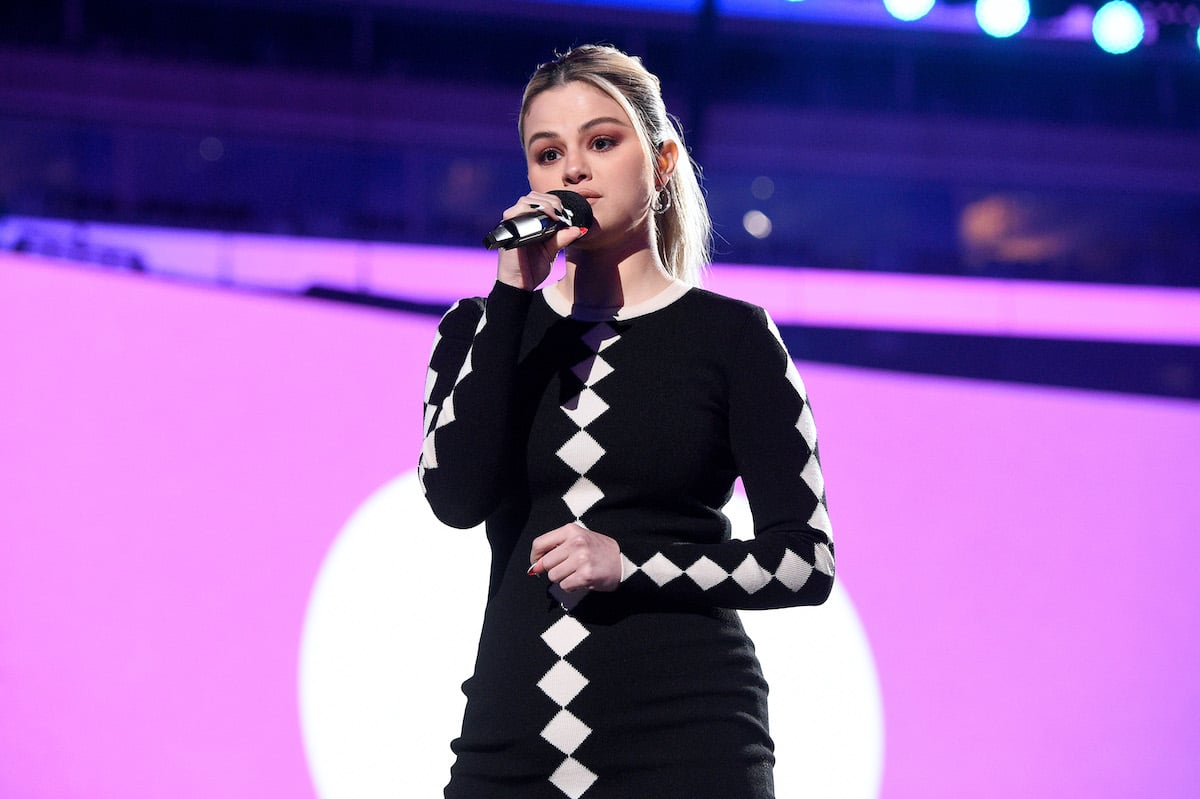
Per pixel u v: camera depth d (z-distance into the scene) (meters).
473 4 23.64
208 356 14.65
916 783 14.45
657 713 4.66
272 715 13.78
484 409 4.89
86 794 13.76
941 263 19.78
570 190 5.16
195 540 14.23
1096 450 15.59
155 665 13.97
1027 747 14.75
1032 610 15.06
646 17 23.89
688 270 5.75
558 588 4.84
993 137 24.31
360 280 19.41
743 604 4.75
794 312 19.02
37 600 14.05
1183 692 15.05
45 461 14.29
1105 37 24.42
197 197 23.11
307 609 14.02
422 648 13.54
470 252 19.70
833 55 24.91
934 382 15.45
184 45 23.03
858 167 24.12
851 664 14.35
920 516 15.09
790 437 5.02
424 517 14.09
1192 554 15.45
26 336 14.49
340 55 23.83
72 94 22.00
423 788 13.27
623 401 5.03
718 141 23.64
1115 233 25.91
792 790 13.82
